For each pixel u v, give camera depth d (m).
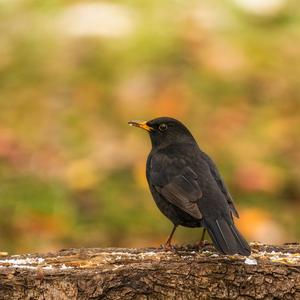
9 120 17.02
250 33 20.12
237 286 8.37
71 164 15.58
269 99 17.80
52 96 17.81
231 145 16.27
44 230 13.89
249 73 18.58
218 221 8.98
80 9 20.66
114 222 14.17
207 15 20.42
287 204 14.69
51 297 8.26
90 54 19.25
